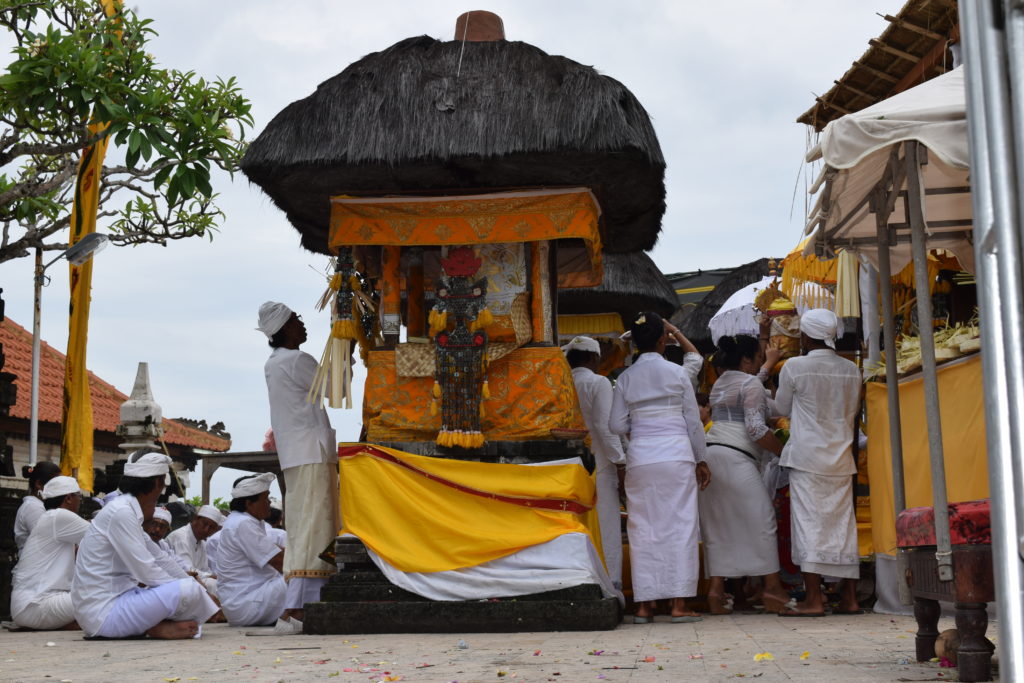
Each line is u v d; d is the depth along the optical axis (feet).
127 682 12.91
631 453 22.54
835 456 23.16
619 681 11.80
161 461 22.66
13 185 39.01
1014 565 4.42
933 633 13.61
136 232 39.73
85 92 26.32
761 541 23.98
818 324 23.65
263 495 26.73
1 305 38.99
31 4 29.27
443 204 21.90
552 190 21.79
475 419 21.21
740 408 24.66
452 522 20.66
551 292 22.88
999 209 4.52
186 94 27.48
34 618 26.20
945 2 27.48
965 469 19.44
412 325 23.65
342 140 21.09
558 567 20.10
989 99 4.61
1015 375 4.44
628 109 21.26
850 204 19.97
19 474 53.47
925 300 14.61
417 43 22.50
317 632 20.36
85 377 36.76
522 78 21.43
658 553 21.84
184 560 30.22
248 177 21.72
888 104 16.10
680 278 51.88
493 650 16.21
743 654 14.84
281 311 23.30
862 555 26.17
